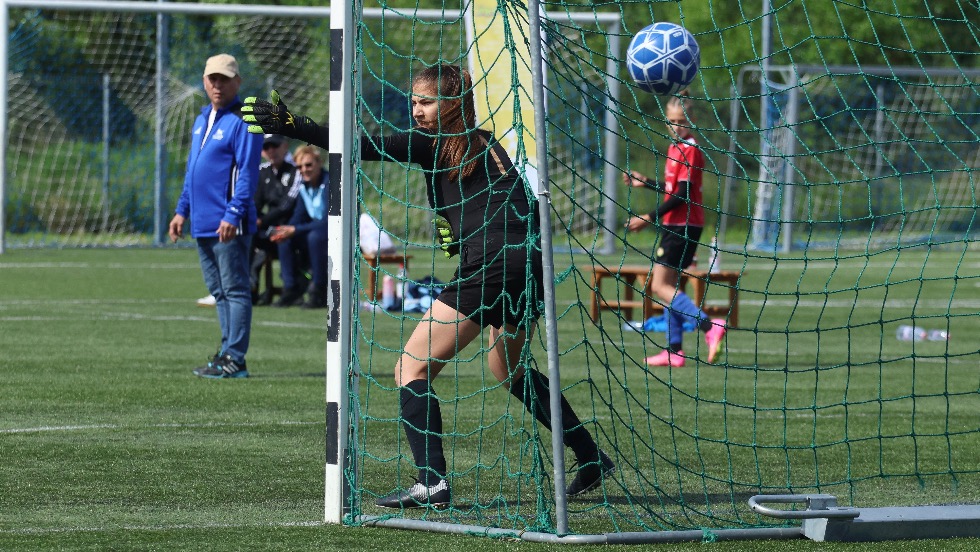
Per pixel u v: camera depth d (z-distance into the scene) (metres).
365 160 18.59
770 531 17.41
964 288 77.44
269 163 58.72
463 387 33.88
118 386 32.72
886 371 39.91
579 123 79.19
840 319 57.78
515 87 17.20
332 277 17.89
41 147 100.88
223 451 23.92
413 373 19.33
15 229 100.19
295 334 47.22
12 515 18.30
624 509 19.61
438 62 18.73
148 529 17.44
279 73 104.94
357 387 18.22
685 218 38.34
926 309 63.47
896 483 22.31
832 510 17.17
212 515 18.48
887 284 20.80
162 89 99.50
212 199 33.78
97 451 23.69
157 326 48.38
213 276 34.84
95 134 102.06
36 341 42.66
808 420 29.78
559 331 50.03
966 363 42.56
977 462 24.27
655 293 39.75
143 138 102.62
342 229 17.81
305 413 28.91
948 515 17.77
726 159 103.81
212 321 50.69
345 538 16.97
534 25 16.39
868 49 113.06
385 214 95.56
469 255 18.72
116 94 102.12
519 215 18.42
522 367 19.77
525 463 23.19
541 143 16.39
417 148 18.52
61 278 70.56
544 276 16.48
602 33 20.27
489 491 20.80
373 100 90.44
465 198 18.73
